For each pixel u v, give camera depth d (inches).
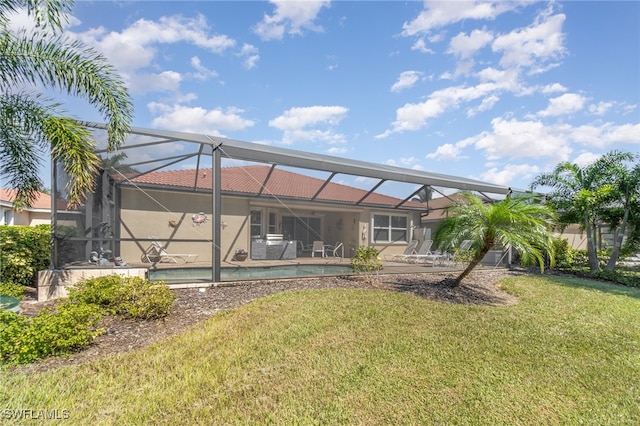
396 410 140.8
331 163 421.1
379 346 199.2
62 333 175.2
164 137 331.0
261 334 209.5
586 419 140.6
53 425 122.4
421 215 805.2
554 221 511.2
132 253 493.4
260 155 369.4
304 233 762.8
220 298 292.2
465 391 156.3
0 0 226.7
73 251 324.2
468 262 438.6
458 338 218.2
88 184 260.5
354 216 714.2
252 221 636.1
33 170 296.0
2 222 850.1
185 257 530.6
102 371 160.4
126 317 232.4
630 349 217.8
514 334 232.7
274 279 372.8
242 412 134.9
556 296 371.2
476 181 595.5
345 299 293.6
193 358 176.6
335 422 131.4
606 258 654.5
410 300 303.1
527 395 155.9
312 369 169.6
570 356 201.5
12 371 156.8
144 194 506.9
